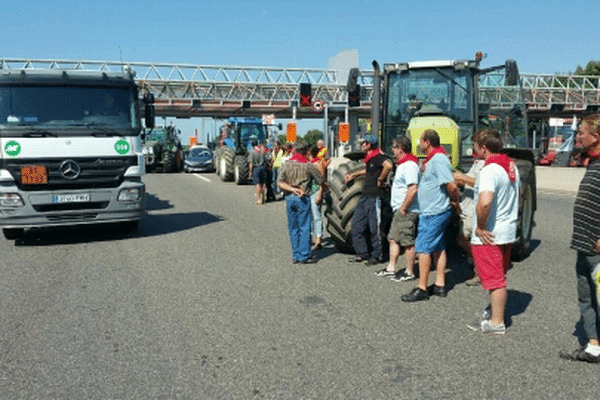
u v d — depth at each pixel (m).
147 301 5.55
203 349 4.24
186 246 8.50
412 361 3.95
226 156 22.19
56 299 5.68
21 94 8.60
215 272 6.75
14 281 6.49
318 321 4.85
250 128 25.50
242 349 4.22
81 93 8.88
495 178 4.35
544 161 34.44
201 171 31.88
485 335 4.46
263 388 3.56
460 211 5.51
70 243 8.98
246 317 4.98
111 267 7.14
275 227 10.34
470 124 8.23
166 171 30.75
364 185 7.10
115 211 8.89
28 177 8.39
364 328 4.65
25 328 4.79
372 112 8.13
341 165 7.84
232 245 8.52
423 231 5.41
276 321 4.86
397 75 8.51
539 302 5.36
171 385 3.63
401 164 6.11
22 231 9.52
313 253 7.91
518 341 4.32
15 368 3.95
